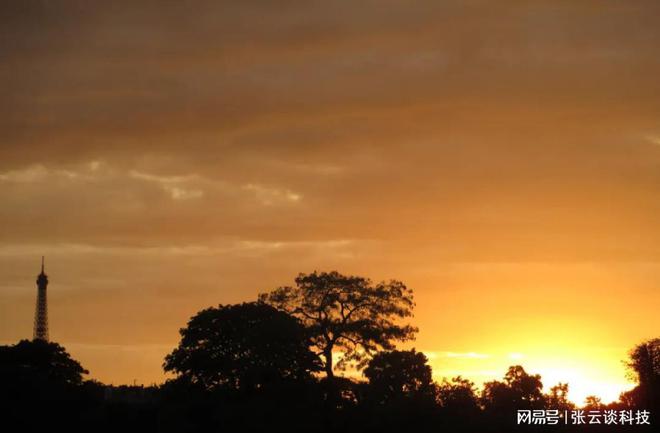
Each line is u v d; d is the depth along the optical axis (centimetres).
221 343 16625
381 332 16700
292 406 15475
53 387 19150
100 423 18275
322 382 16088
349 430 15138
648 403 15538
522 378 16238
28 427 18000
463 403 15850
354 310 16950
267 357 16262
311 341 16675
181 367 16638
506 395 15950
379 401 15925
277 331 16325
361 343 16788
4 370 18950
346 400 16000
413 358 16412
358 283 17025
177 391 16625
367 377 16400
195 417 16000
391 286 17112
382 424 15088
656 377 18038
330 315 16938
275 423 15238
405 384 16288
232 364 16300
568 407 15738
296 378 16238
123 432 18088
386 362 16325
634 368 18738
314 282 16975
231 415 15438
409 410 15188
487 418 15225
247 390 16238
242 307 17025
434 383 16400
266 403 15500
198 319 16938
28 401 18362
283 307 17225
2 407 18088
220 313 16912
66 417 18400
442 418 15212
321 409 15638
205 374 16512
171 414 16362
